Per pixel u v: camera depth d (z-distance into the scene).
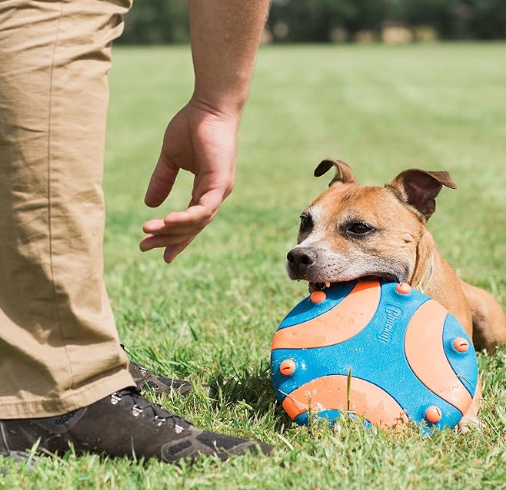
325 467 1.26
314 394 1.39
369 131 6.85
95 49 1.26
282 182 4.38
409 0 35.31
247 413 1.45
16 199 1.24
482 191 3.81
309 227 1.67
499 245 2.69
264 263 2.46
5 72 1.22
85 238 1.26
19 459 1.28
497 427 1.42
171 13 32.53
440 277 1.67
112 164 5.14
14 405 1.27
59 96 1.24
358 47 30.14
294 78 13.61
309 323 1.46
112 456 1.29
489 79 12.70
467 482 1.24
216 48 1.33
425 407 1.38
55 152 1.24
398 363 1.40
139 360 1.70
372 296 1.47
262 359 1.68
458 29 35.34
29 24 1.22
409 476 1.23
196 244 2.79
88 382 1.29
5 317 1.26
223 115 1.36
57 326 1.26
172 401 1.49
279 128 7.27
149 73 14.84
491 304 1.83
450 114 8.06
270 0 1.35
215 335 1.85
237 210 3.49
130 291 2.18
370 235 1.60
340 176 1.81
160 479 1.24
